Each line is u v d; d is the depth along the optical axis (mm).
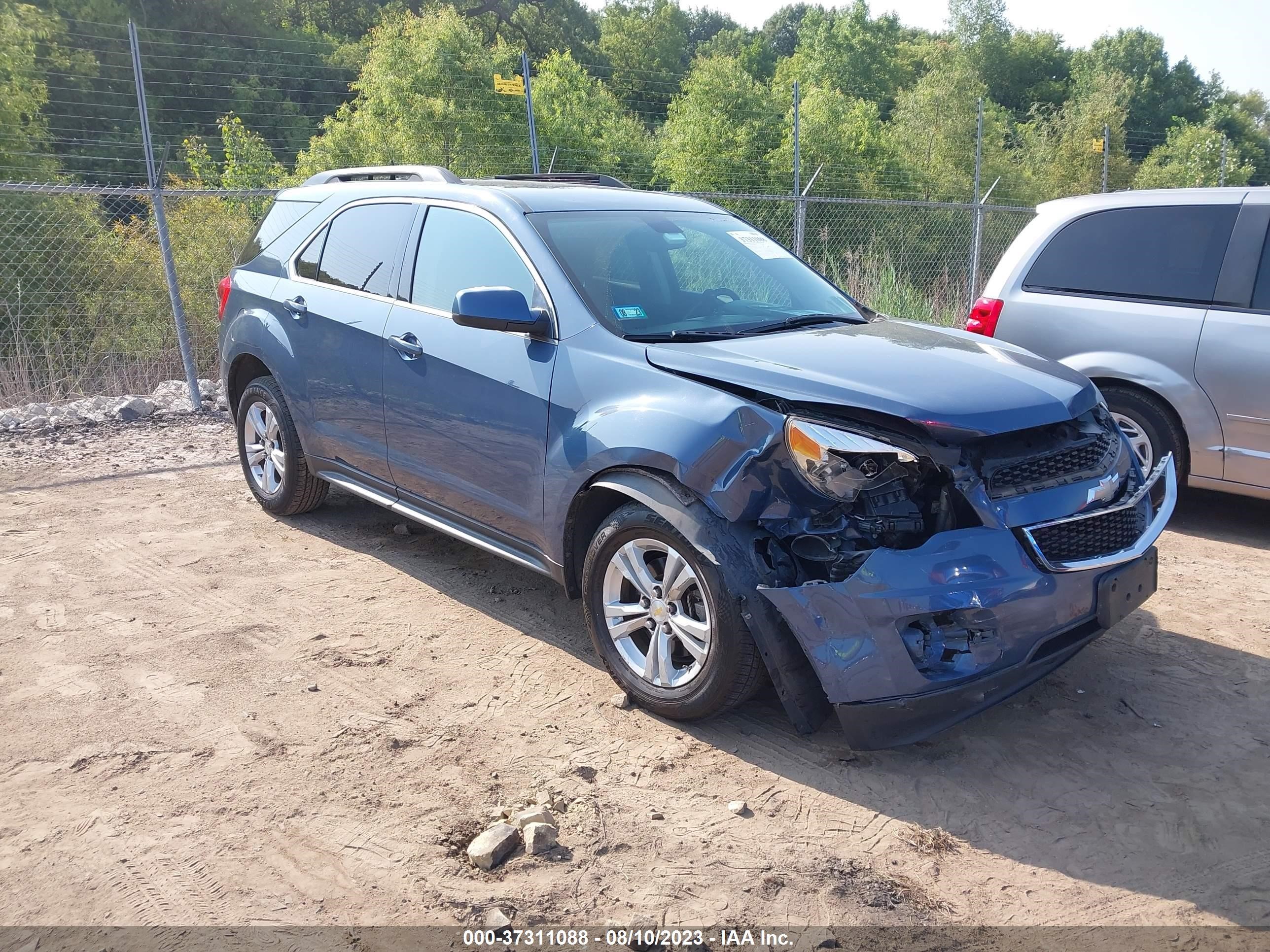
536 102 19312
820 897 2551
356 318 4590
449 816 2885
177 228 11820
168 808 2908
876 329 3996
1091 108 29812
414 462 4355
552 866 2670
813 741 3324
